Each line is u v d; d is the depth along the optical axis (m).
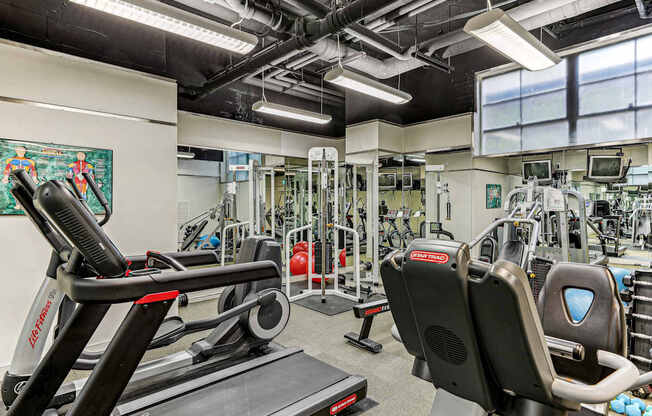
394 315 1.26
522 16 3.47
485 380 1.05
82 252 1.19
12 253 2.93
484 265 0.96
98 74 3.37
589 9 3.50
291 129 6.04
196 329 2.56
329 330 3.70
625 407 2.19
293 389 2.19
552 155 4.46
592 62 4.09
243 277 1.52
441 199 5.44
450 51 5.04
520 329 0.91
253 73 4.25
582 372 1.67
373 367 2.86
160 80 3.78
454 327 1.03
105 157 3.40
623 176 3.95
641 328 2.54
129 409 1.94
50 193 1.10
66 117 3.19
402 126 5.89
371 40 3.82
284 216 6.16
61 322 2.28
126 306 3.49
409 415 2.22
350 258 7.59
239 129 5.37
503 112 4.80
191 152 4.90
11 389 1.93
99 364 1.25
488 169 4.95
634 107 3.82
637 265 3.85
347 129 6.09
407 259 1.07
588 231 4.20
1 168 2.88
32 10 3.01
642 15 3.69
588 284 1.72
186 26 2.56
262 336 2.88
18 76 2.96
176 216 3.87
